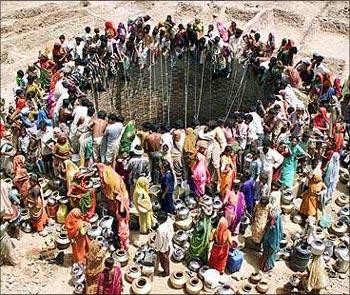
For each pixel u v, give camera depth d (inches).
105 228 602.2
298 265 596.1
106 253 581.9
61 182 663.8
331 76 866.8
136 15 1205.7
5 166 684.7
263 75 894.4
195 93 1002.7
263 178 642.8
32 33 1101.1
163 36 964.0
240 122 692.7
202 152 652.1
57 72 824.3
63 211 631.2
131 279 566.6
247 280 582.6
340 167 762.2
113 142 662.5
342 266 605.3
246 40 944.9
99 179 628.7
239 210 617.0
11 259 583.5
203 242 573.6
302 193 701.3
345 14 1224.8
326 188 660.7
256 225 597.6
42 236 625.0
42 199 623.2
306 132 713.0
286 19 1200.2
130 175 635.5
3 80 956.0
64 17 1178.0
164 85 996.6
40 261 593.0
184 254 600.4
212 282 561.6
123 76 948.6
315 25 1170.6
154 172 657.6
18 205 618.5
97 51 904.9
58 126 714.8
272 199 612.7
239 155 698.8
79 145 677.3
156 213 645.9
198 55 972.6
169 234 558.3
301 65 900.6
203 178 648.4
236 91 956.0
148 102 994.7
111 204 601.9
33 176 613.3
